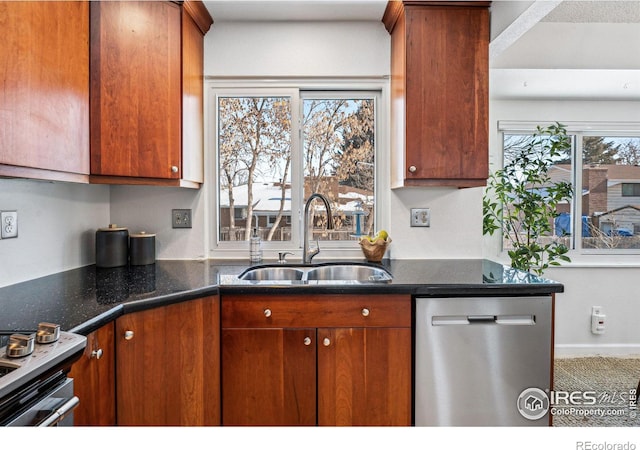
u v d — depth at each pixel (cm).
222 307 149
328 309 148
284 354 148
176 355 138
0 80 103
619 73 234
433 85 179
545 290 147
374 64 211
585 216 301
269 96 215
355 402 149
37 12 117
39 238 158
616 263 294
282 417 149
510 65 226
